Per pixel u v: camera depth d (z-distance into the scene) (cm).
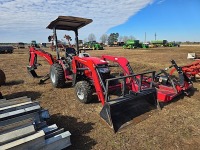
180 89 551
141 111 448
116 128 386
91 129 391
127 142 346
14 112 318
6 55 2448
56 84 670
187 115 454
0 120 300
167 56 1995
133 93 434
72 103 539
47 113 363
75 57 559
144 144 340
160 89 570
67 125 410
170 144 341
